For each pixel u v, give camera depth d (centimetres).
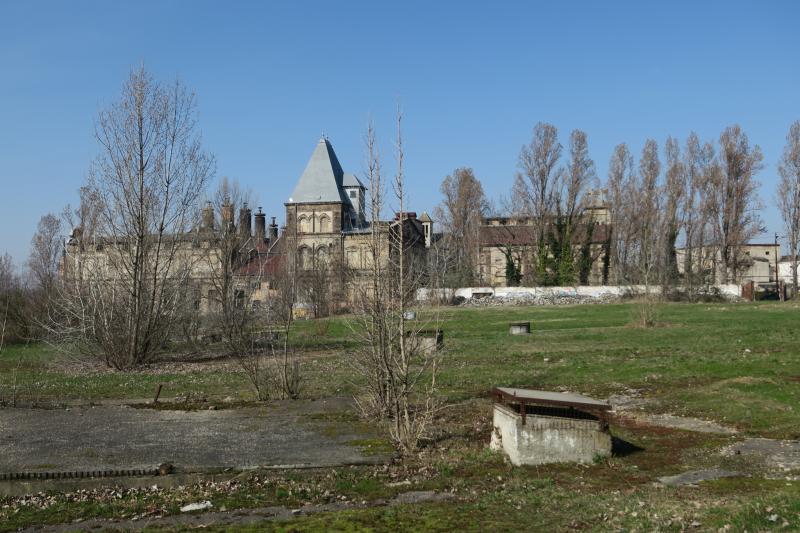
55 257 7469
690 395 2156
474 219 9750
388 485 1380
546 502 1223
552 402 1505
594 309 6656
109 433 1892
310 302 6600
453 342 3825
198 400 2462
